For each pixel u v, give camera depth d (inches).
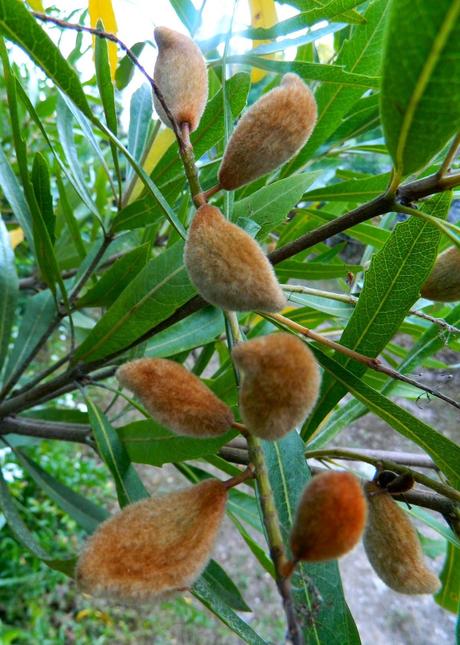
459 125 4.9
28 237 9.8
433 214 7.2
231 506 10.3
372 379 11.2
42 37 5.8
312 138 10.6
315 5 9.5
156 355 10.1
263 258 4.9
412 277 7.4
